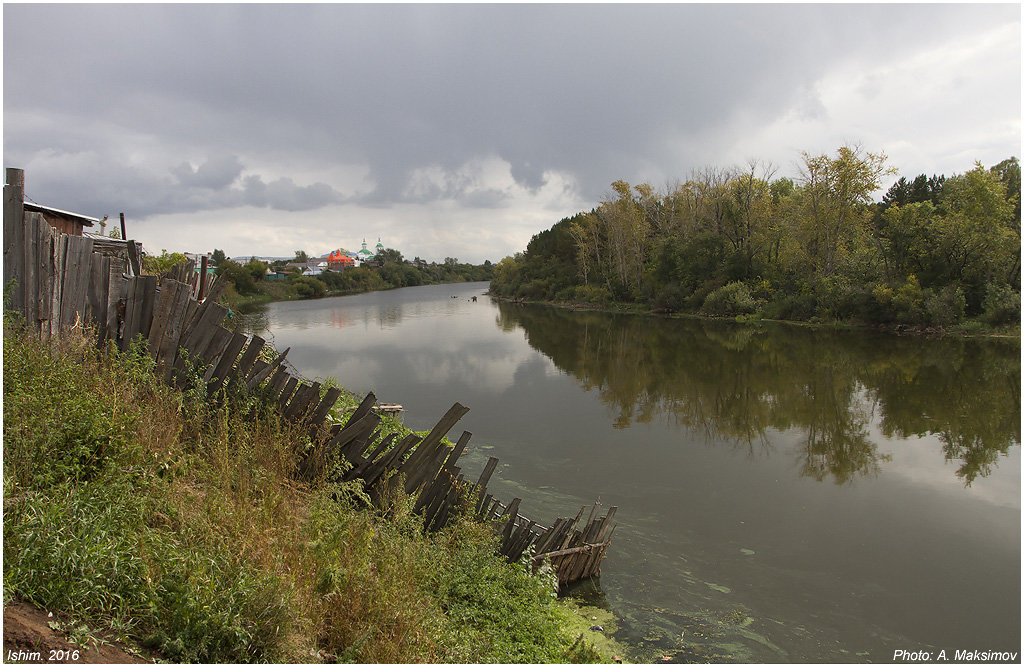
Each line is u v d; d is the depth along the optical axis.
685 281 58.06
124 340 6.89
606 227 77.00
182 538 4.21
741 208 55.00
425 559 5.94
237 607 3.76
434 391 21.44
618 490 12.03
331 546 4.87
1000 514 11.05
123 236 12.49
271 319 52.44
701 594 8.30
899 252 40.47
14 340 5.50
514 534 7.91
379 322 49.88
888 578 8.85
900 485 12.43
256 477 5.37
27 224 6.21
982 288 36.19
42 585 3.36
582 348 33.59
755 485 12.38
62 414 4.69
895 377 23.45
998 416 17.58
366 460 7.28
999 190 37.00
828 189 46.44
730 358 29.06
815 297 44.25
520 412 18.33
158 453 4.91
